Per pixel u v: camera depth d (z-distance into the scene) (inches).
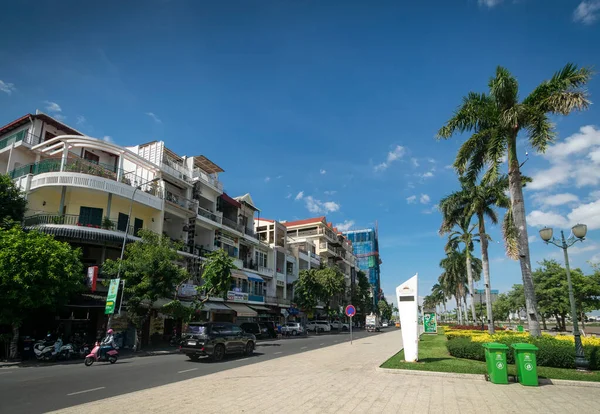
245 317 1581.0
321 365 576.7
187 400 327.0
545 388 378.6
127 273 822.5
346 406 307.0
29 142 1055.0
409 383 410.3
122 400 326.3
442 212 1259.8
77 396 358.3
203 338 659.4
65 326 889.5
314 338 1471.5
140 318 866.1
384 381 424.5
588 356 473.7
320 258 2566.4
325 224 2760.8
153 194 1171.9
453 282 2226.9
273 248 1913.1
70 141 992.9
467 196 1171.9
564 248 497.7
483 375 432.5
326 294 1975.9
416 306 589.3
